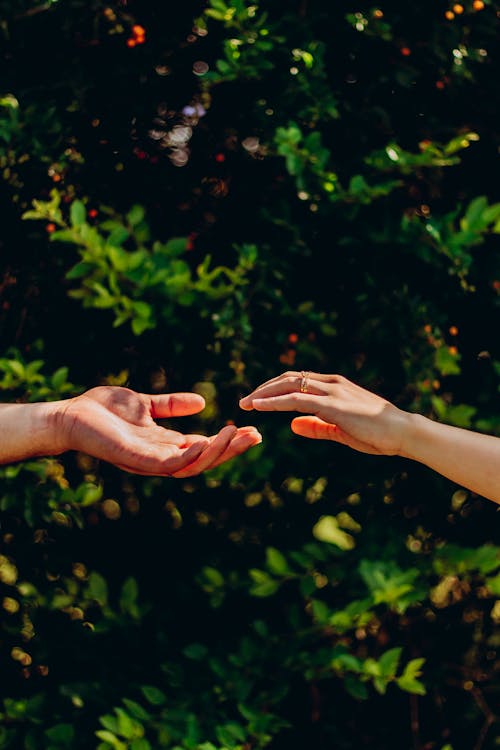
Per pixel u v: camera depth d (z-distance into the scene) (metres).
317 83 1.86
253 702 1.91
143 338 1.97
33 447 1.28
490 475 1.20
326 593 2.04
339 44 1.98
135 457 1.24
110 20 1.94
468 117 2.04
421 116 2.01
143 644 2.03
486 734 2.17
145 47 1.97
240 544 2.03
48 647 2.03
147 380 1.99
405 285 1.94
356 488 2.01
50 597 1.99
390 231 1.92
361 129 1.97
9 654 2.04
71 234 1.75
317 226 1.98
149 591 2.05
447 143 2.02
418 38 1.96
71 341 2.01
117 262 1.75
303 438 1.93
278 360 1.97
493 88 2.04
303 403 1.26
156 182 2.02
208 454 1.23
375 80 1.98
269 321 1.96
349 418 1.24
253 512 2.02
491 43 2.03
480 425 1.98
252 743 2.01
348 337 1.99
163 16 1.99
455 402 2.10
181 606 2.05
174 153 2.03
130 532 2.04
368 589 1.94
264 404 1.27
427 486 2.03
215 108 1.99
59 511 1.91
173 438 1.30
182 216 2.02
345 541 1.81
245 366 1.92
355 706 2.15
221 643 2.01
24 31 1.93
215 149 2.00
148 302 1.83
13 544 2.00
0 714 2.02
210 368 1.95
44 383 1.85
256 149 1.98
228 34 1.92
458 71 1.95
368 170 1.94
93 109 1.97
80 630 2.03
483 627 2.12
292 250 1.92
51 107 1.90
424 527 2.04
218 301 1.85
